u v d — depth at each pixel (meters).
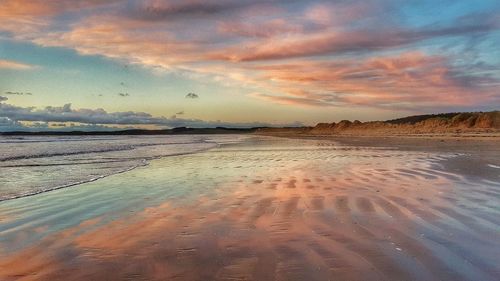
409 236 5.88
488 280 4.20
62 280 4.47
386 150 26.91
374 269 4.57
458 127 73.88
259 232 6.33
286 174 13.94
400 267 4.61
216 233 6.33
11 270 4.82
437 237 5.80
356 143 41.09
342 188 10.48
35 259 5.21
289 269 4.64
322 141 50.53
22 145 45.94
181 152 29.62
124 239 6.09
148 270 4.73
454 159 18.30
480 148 27.09
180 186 11.60
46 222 7.30
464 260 4.81
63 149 35.81
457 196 9.02
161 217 7.58
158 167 17.67
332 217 7.21
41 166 18.81
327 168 15.68
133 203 9.09
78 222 7.28
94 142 59.12
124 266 4.88
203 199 9.38
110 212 8.12
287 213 7.63
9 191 11.07
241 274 4.53
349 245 5.50
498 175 12.50
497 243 5.48
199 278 4.44
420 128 83.19
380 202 8.48
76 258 5.22
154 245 5.73
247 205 8.50
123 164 19.58
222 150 31.58
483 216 7.08
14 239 6.18
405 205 8.11
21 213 8.12
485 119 71.00
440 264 4.69
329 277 4.37
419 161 17.73
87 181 13.13
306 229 6.43
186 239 6.02
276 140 59.28
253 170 15.55
